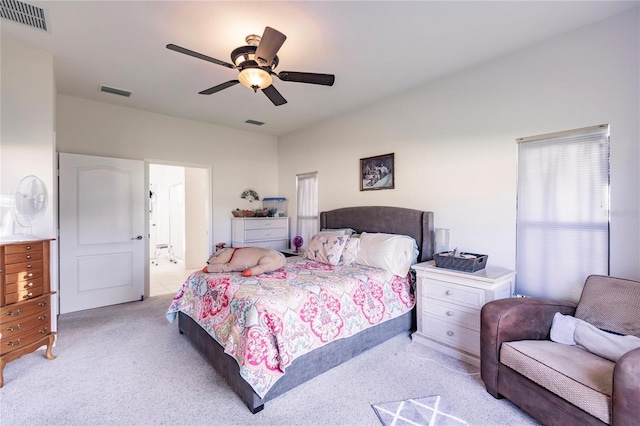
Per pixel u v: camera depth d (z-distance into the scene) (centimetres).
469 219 306
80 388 211
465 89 309
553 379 158
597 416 138
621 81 219
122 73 316
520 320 198
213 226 507
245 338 192
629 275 215
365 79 331
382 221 374
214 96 380
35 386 213
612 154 223
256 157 559
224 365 216
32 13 219
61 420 179
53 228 275
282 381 201
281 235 537
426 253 330
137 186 423
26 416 182
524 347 182
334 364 236
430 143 340
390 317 282
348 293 253
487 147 293
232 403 196
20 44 258
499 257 283
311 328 218
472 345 248
